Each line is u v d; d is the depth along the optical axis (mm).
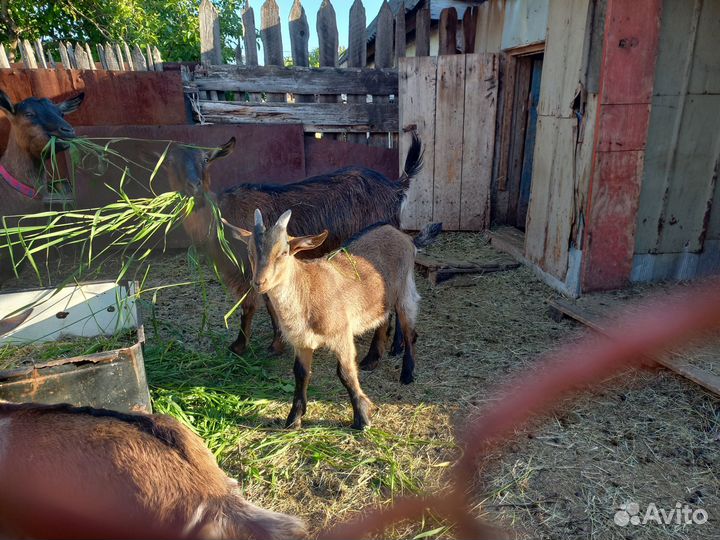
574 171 5297
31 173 5227
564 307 5020
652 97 4961
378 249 4082
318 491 3057
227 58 13664
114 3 11250
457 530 2721
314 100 7844
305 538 2643
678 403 3723
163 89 7293
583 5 4980
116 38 11492
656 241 5453
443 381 4234
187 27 13469
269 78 7574
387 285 4027
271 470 3215
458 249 7367
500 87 7645
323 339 3516
